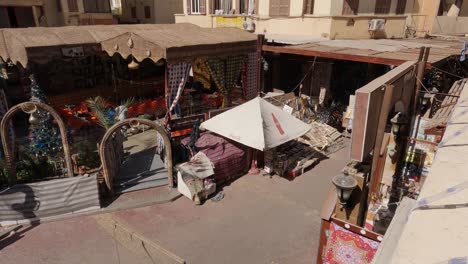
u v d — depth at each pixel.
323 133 14.95
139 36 12.17
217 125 11.84
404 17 18.11
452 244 1.68
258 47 14.78
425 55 8.55
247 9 18.20
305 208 10.17
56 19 21.09
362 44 14.52
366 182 6.66
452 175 2.39
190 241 8.69
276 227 9.30
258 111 11.64
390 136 8.48
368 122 5.32
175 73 12.05
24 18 19.72
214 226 9.30
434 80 13.14
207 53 13.09
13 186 8.95
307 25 15.98
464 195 2.09
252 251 8.38
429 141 8.38
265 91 18.94
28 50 12.53
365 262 5.97
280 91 18.80
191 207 10.15
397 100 7.34
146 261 7.72
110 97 18.61
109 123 11.36
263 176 12.05
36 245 8.45
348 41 15.41
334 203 6.74
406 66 7.98
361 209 6.66
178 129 12.31
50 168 10.34
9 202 8.94
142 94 20.27
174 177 11.00
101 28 16.33
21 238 8.68
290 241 8.76
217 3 19.45
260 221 9.54
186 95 17.70
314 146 14.02
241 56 15.45
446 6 20.78
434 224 1.84
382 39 17.14
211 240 8.74
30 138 11.19
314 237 8.91
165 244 8.57
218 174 11.28
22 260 7.96
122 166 11.88
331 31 15.23
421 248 1.67
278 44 16.89
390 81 6.23
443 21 20.08
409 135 8.89
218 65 14.59
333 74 16.95
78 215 9.55
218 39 14.30
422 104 9.58
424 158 8.46
